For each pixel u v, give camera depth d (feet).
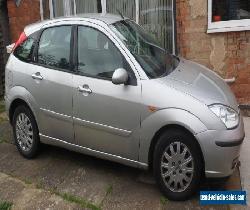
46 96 11.12
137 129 9.66
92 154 10.68
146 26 16.97
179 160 9.33
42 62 11.41
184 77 10.10
